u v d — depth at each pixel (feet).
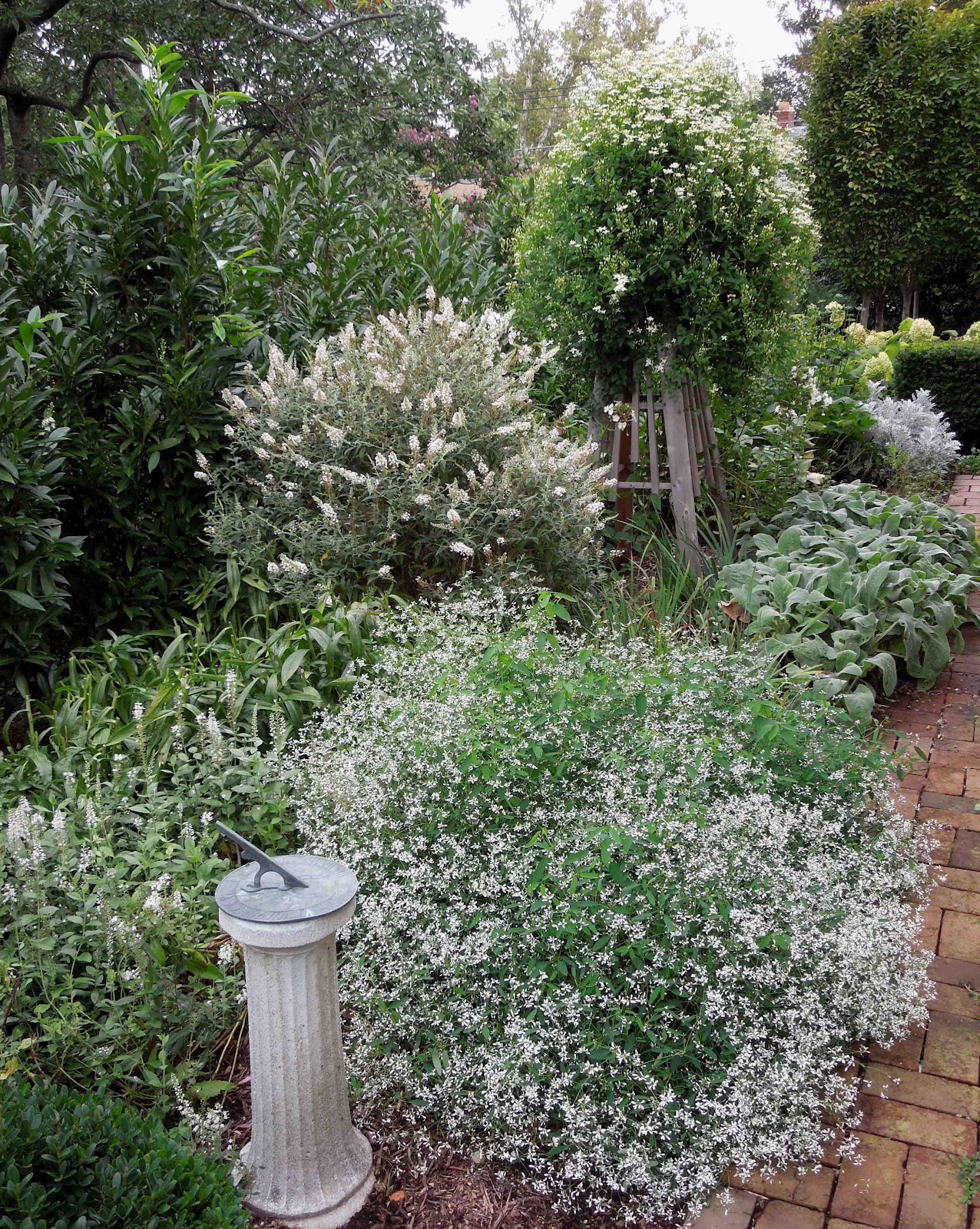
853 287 56.75
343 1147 6.45
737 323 16.96
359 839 8.57
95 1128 5.18
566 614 10.53
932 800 11.76
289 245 19.42
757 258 16.81
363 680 10.92
